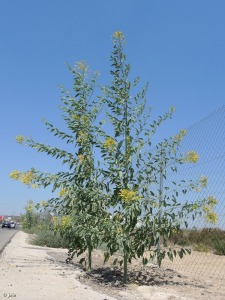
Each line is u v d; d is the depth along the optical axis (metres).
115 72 7.24
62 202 7.38
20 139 7.20
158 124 7.04
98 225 6.60
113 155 6.95
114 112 7.15
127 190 6.43
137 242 6.64
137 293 5.85
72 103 7.44
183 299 5.35
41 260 10.48
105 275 7.73
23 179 6.95
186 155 6.86
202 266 9.82
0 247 15.46
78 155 7.25
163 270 8.53
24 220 42.00
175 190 6.59
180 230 6.64
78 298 5.27
